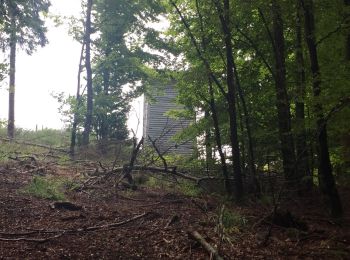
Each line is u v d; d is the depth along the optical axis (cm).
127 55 1998
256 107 1323
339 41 1040
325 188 907
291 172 1076
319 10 1007
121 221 790
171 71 1666
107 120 2092
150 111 2767
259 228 782
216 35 1209
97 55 2042
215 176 1330
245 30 1233
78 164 1432
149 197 1080
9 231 667
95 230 715
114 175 1225
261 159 1198
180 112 1620
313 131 1005
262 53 1270
